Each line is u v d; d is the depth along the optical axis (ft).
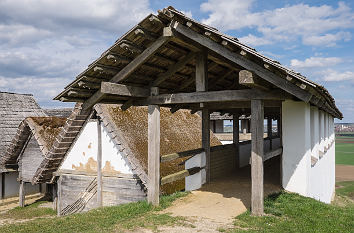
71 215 28.89
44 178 45.14
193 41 25.26
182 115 58.03
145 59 24.47
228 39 21.48
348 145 246.68
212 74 32.55
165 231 22.20
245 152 52.08
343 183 88.48
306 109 30.17
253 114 24.27
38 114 71.15
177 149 46.70
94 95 26.05
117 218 26.23
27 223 27.12
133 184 39.55
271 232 21.36
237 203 28.86
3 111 64.69
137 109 46.68
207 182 37.45
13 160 53.67
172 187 40.68
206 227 22.85
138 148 39.78
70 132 42.37
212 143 56.65
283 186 31.07
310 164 31.91
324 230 22.02
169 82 30.37
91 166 42.63
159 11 22.30
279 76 21.38
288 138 30.66
